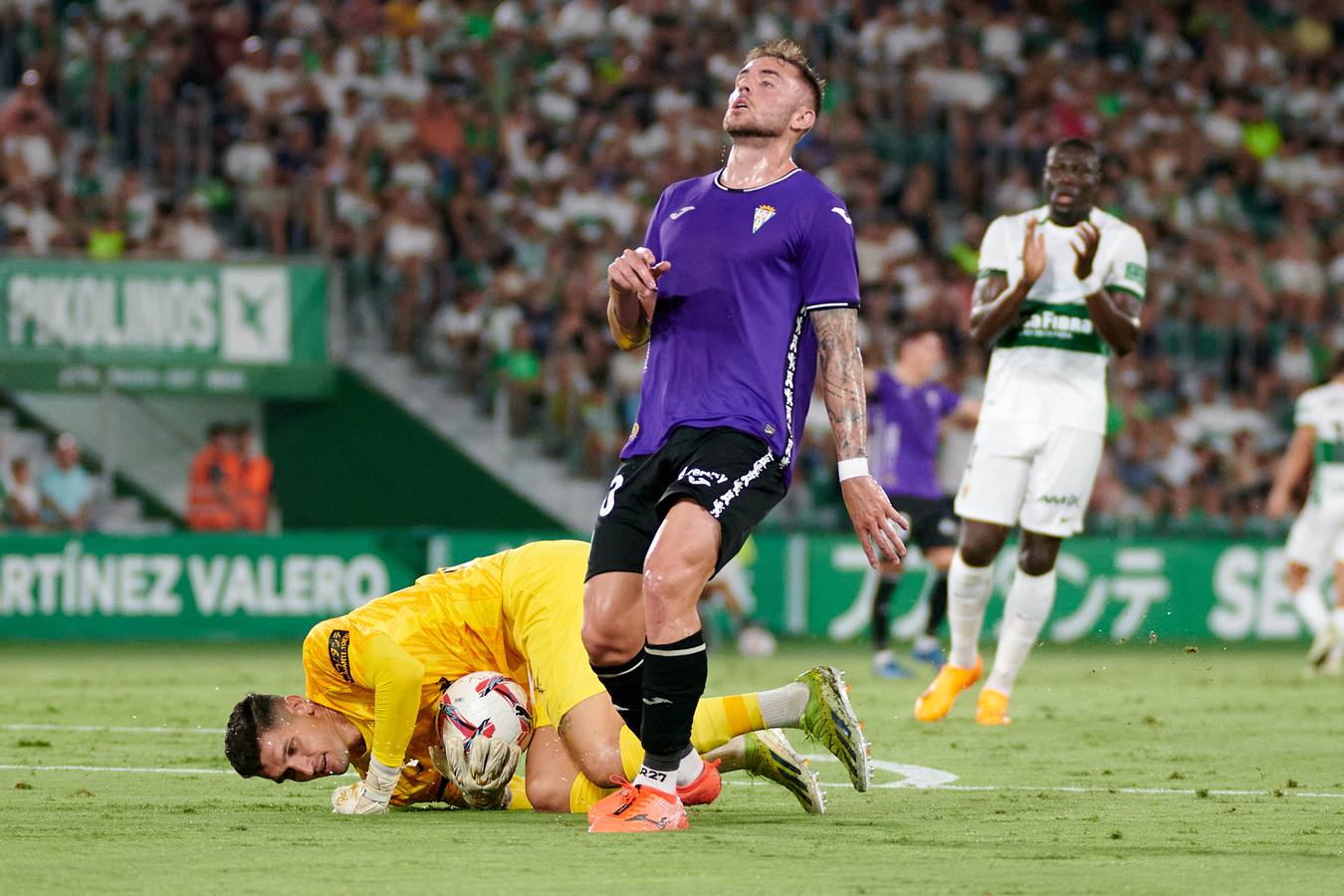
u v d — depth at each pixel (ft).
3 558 170.71
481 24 243.81
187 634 172.65
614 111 236.63
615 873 42.88
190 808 57.21
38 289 186.60
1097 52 263.90
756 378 52.70
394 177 217.77
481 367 209.05
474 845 47.96
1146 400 220.43
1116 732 89.25
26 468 184.85
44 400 197.67
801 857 45.85
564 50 242.37
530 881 41.55
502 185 224.12
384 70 230.48
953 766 73.46
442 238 212.64
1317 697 114.01
